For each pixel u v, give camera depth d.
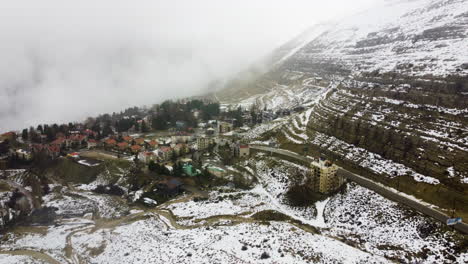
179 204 124.00
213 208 117.44
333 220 101.94
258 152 166.62
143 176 149.75
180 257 86.25
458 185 93.75
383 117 135.12
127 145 191.25
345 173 123.75
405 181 107.12
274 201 120.94
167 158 170.50
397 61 176.62
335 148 142.50
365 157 126.94
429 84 133.88
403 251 81.94
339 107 165.75
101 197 139.38
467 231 79.69
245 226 102.19
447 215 88.00
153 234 103.12
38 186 153.12
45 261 95.75
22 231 114.56
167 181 139.25
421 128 118.00
